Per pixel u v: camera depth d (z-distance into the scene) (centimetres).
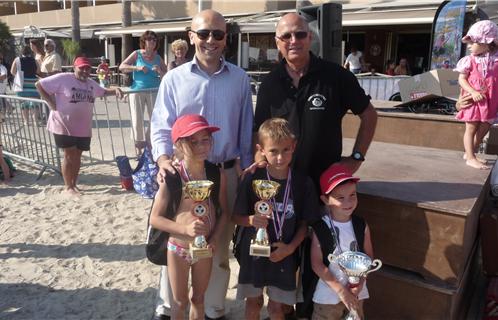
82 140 584
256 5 2011
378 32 1831
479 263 414
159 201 264
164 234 271
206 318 325
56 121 571
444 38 779
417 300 288
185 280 274
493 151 512
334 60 449
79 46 2522
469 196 293
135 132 723
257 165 270
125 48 2356
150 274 399
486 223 330
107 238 473
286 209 264
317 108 272
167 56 2300
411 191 303
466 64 394
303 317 288
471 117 388
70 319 331
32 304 350
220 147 294
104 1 3178
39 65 1032
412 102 586
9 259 426
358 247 266
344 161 288
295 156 281
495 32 380
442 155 434
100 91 595
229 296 362
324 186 263
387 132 544
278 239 263
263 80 295
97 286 378
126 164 627
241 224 270
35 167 734
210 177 269
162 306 313
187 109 290
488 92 381
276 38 276
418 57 1770
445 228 272
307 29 268
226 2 2134
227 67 294
